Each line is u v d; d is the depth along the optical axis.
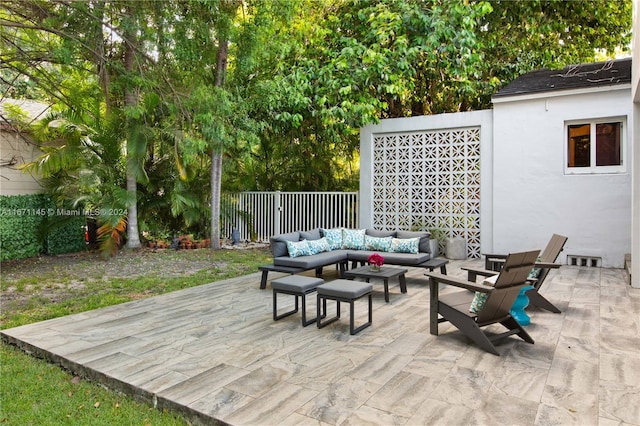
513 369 3.15
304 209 11.18
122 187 9.99
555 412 2.51
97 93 8.58
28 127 9.29
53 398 2.94
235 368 3.20
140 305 5.13
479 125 8.80
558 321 4.38
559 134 7.92
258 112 10.55
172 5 6.19
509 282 3.51
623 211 7.44
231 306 5.07
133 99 9.09
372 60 8.99
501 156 8.49
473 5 8.92
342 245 7.28
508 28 10.91
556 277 6.71
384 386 2.87
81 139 9.58
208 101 7.60
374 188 10.14
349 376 3.04
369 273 5.33
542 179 8.10
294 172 12.69
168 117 9.36
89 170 9.12
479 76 11.38
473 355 3.44
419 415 2.48
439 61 10.02
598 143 7.71
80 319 4.55
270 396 2.73
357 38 10.43
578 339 3.81
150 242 10.42
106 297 5.61
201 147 8.19
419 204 9.59
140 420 2.64
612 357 3.37
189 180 10.55
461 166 9.09
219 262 8.53
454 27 9.05
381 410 2.54
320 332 4.08
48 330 4.17
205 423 2.51
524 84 8.57
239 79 10.06
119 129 9.57
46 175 9.02
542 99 8.05
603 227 7.61
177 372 3.13
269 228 11.72
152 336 3.97
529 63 11.70
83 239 10.40
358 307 5.02
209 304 5.16
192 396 2.74
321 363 3.29
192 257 9.11
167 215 11.39
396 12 9.32
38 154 9.83
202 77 8.37
